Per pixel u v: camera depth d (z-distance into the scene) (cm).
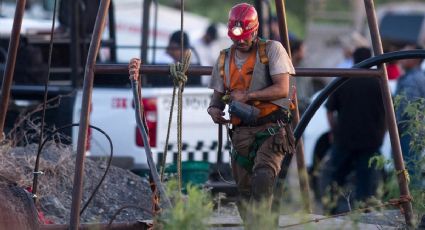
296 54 3744
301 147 2084
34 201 1936
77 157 1725
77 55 2869
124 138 2864
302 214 1723
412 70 3039
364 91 3297
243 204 1770
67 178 2220
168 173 2445
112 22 3161
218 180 2878
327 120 3516
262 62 1755
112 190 2298
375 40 1948
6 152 2114
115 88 2880
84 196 2238
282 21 2097
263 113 1773
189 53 1767
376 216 2114
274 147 1756
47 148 2306
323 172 3378
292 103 1828
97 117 2873
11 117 2811
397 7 7719
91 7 3109
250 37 1748
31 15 3953
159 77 3125
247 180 1817
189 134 2928
